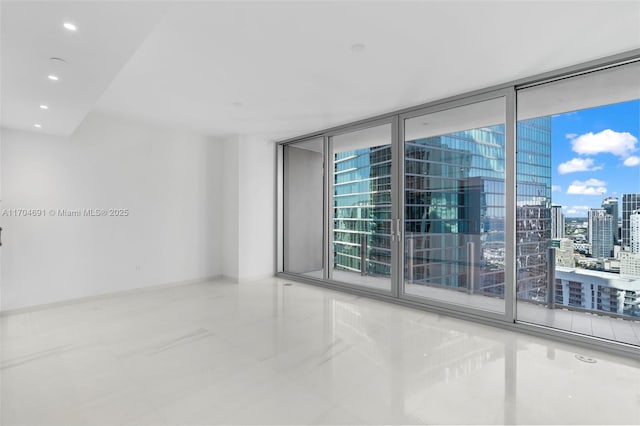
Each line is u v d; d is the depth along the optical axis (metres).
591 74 3.35
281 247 6.75
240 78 3.57
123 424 2.07
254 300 4.91
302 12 2.36
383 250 4.96
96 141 4.97
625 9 2.31
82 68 2.61
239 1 2.22
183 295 5.21
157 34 2.65
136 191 5.38
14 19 1.97
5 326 3.81
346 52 2.98
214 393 2.42
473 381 2.58
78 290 4.79
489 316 3.86
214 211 6.37
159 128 5.64
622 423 2.08
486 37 2.72
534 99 3.72
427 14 2.39
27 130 4.37
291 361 2.93
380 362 2.90
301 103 4.41
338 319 4.05
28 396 2.38
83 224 4.85
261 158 6.47
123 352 3.12
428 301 4.40
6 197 4.25
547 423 2.08
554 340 3.39
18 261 4.33
